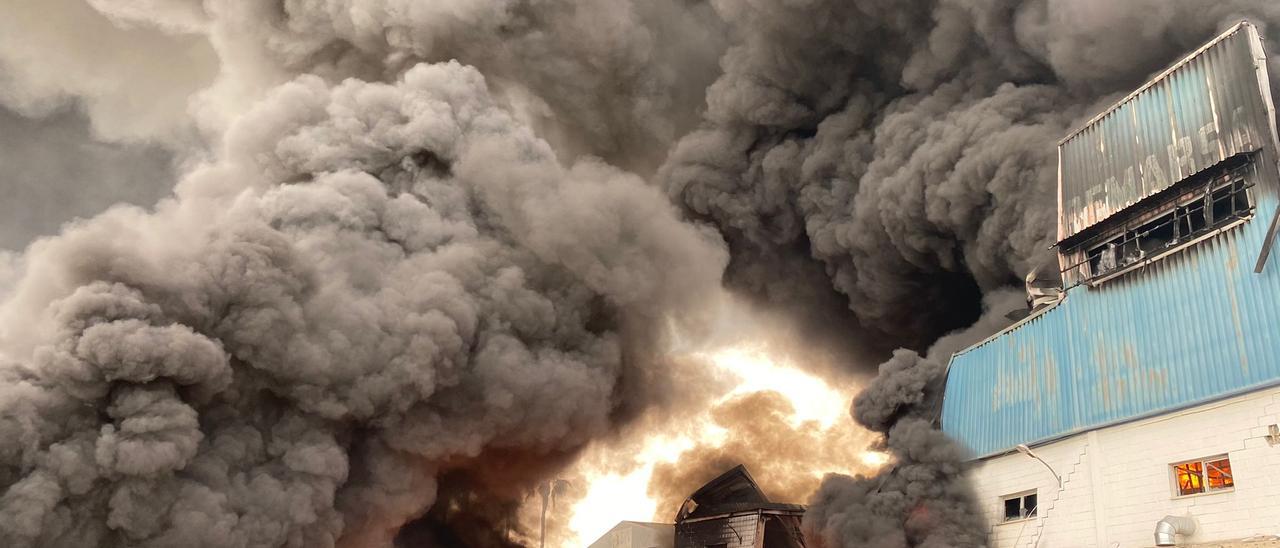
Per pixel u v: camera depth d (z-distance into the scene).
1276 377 13.71
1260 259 14.36
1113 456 16.66
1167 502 15.32
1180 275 16.17
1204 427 14.91
